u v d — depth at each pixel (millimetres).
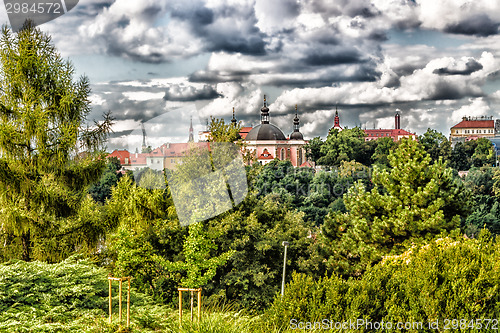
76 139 16156
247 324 6004
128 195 12789
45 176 16062
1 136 15109
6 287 7930
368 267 5754
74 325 7004
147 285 14875
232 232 16078
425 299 4766
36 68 15836
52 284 8328
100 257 17562
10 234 16828
